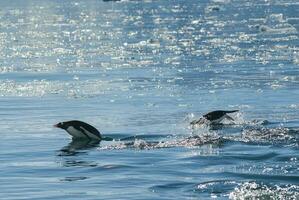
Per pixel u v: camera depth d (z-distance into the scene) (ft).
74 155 170.50
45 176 145.69
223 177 138.82
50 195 127.95
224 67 403.95
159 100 284.61
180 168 149.07
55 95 313.32
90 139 194.90
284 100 272.72
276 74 361.10
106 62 459.32
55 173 148.46
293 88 308.81
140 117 239.09
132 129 212.43
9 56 522.88
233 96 289.12
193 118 232.94
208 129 205.77
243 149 168.25
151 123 223.92
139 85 339.57
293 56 449.06
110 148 178.81
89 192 129.39
